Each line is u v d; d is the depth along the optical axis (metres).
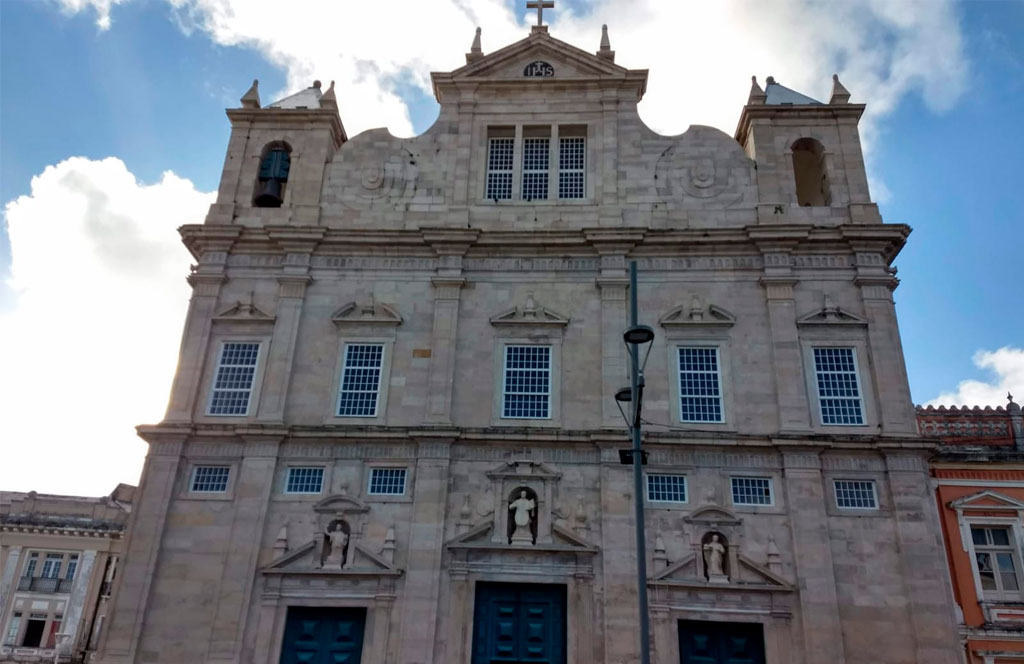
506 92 33.97
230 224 31.72
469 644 25.05
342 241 31.27
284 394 28.91
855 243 29.72
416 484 27.03
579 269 30.56
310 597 25.97
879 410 27.52
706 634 25.12
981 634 26.42
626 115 33.22
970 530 28.14
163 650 25.47
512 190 32.47
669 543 26.16
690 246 30.38
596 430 27.31
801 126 32.66
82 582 54.28
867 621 24.70
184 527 27.14
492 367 29.17
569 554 25.98
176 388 29.25
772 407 27.89
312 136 33.88
